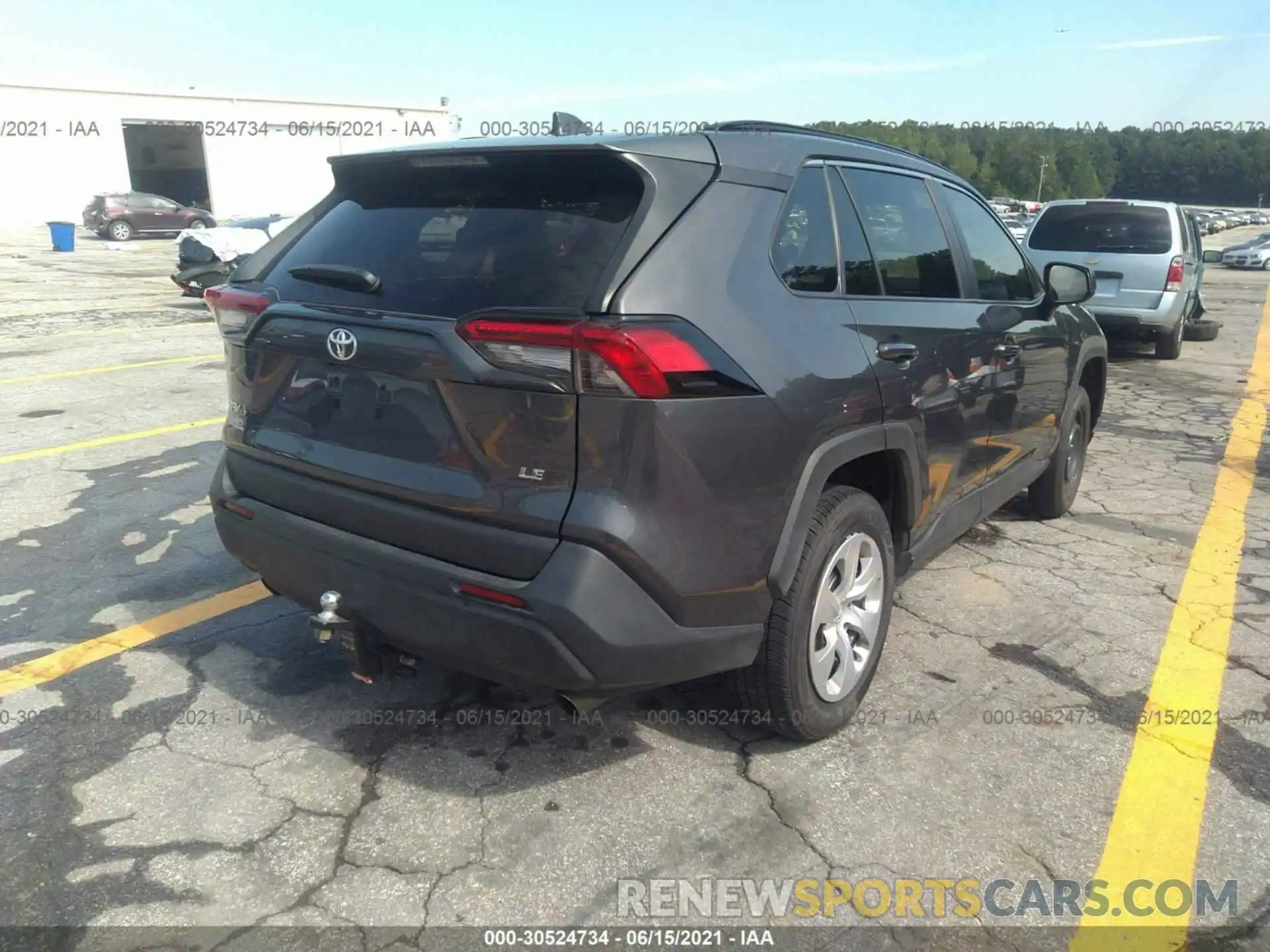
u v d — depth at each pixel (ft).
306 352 8.96
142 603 13.34
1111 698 11.05
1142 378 33.19
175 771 9.42
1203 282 82.94
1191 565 15.29
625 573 7.65
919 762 9.73
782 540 8.63
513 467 7.75
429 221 8.99
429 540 8.23
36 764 9.51
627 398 7.37
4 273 68.69
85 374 30.27
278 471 9.55
